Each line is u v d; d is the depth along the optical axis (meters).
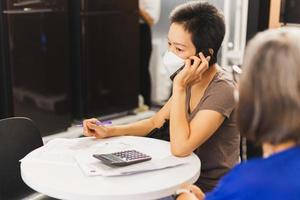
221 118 1.65
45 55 3.40
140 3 4.14
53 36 3.42
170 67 1.69
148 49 4.32
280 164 0.91
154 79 4.48
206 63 1.63
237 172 0.95
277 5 2.89
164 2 4.14
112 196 1.30
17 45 3.23
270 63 0.90
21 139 1.94
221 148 1.75
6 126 1.90
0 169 1.86
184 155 1.61
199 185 1.77
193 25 1.61
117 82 4.00
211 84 1.70
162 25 4.23
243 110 0.95
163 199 1.55
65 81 3.58
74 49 3.70
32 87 3.37
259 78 0.91
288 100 0.89
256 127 0.93
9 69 3.24
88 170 1.47
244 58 0.97
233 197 0.91
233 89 1.68
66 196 1.33
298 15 2.79
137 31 4.05
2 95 3.31
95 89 3.82
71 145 1.76
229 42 3.33
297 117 0.89
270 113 0.91
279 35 0.94
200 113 1.65
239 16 3.29
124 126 1.93
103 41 3.79
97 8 3.68
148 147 1.74
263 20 2.97
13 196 1.91
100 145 1.76
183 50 1.65
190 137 1.61
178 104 1.64
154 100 4.55
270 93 0.90
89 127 1.85
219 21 1.64
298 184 0.87
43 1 3.31
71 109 3.77
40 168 1.52
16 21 3.20
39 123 3.46
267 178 0.89
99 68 3.81
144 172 1.47
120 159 1.51
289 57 0.89
